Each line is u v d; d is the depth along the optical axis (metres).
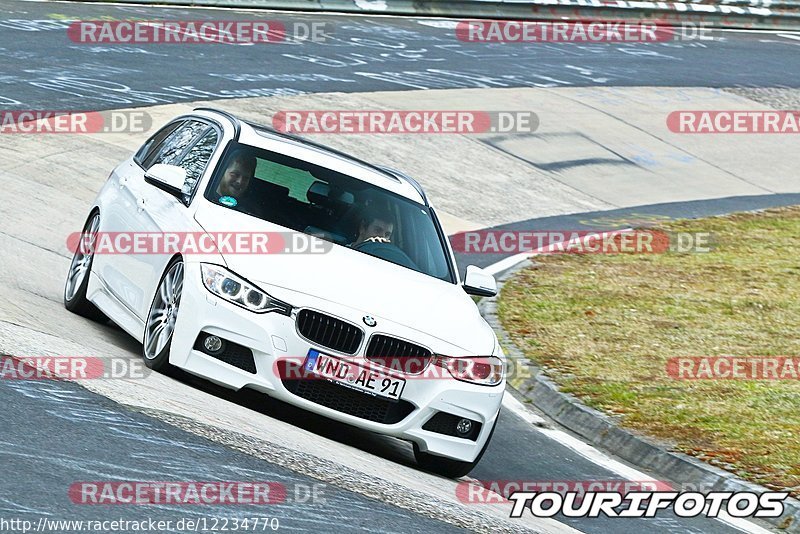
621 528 26.31
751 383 40.62
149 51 82.25
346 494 21.91
